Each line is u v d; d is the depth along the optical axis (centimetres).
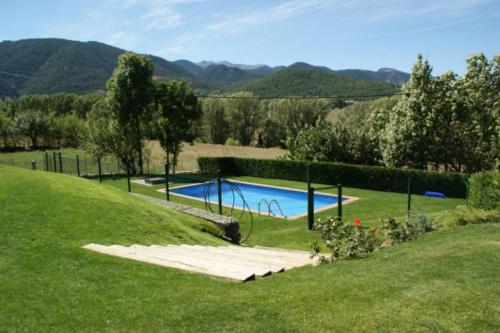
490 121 2597
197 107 3631
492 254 697
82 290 525
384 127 3186
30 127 6244
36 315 454
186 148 5391
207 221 1277
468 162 2767
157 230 948
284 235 1546
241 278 602
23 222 789
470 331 433
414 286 553
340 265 696
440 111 2675
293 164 3150
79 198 988
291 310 481
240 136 6431
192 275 609
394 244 902
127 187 2791
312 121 6125
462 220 1110
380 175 2688
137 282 563
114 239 805
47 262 617
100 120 3566
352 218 1808
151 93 3456
